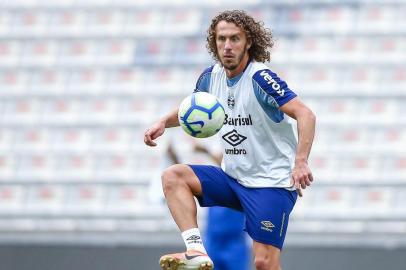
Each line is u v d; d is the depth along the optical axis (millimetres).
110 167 47781
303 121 20469
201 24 52031
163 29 52188
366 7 50406
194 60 50875
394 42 49312
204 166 22234
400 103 47375
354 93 47844
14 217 46406
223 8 51844
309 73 48719
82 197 46906
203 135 20828
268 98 20984
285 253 38969
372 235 41812
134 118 49281
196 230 21125
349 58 49062
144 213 45594
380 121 46969
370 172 45656
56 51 52375
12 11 53969
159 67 50812
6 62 52312
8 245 41094
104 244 40656
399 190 44719
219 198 22234
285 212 21844
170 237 43250
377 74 48375
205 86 22188
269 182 21766
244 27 21109
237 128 21656
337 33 49875
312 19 50625
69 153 48375
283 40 50094
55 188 47281
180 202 21422
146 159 47656
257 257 21875
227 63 21016
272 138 21609
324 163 46125
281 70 48875
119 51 51781
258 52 21641
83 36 52500
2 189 47688
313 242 40969
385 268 38562
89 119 49625
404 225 43406
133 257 40031
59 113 50125
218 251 35938
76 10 53469
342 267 38719
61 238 43031
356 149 46312
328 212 44438
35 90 51125
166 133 47906
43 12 53750
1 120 50219
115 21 52875
